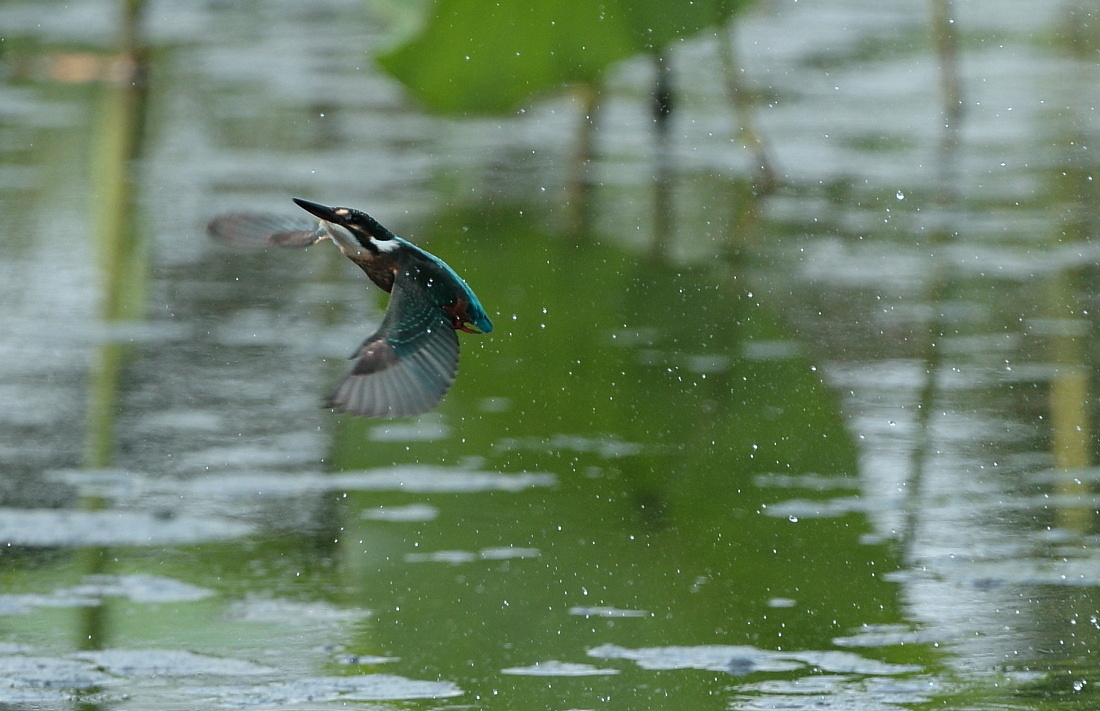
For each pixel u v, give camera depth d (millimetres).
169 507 11898
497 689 8812
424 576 10531
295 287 19234
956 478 12508
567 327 16891
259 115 30734
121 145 27438
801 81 34844
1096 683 8875
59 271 19344
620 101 33688
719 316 17438
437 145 28750
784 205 23750
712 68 36094
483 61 18891
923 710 8508
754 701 8617
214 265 20141
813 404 14320
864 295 18359
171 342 16625
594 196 24422
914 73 35781
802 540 11211
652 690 8812
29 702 8578
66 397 14688
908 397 14617
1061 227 21938
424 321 6926
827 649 9406
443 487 12344
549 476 12609
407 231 21328
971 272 19438
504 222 22266
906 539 11281
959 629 9680
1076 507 11898
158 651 9328
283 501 12078
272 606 10062
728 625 9703
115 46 37531
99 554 11000
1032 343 16344
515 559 10836
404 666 9148
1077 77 34500
